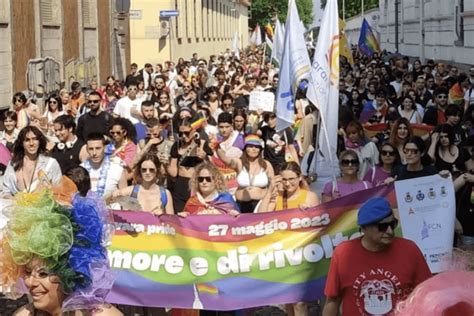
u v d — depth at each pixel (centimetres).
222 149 1110
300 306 785
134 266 764
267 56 5594
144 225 764
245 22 11538
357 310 580
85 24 3409
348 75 3039
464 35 4006
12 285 432
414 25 5722
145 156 869
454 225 759
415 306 290
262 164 986
